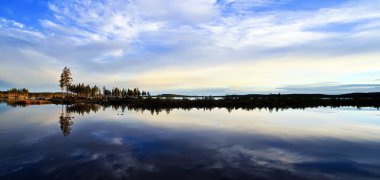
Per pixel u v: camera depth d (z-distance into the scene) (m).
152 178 8.46
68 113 32.56
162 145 13.34
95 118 26.30
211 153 11.71
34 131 17.66
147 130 18.25
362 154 11.64
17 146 12.93
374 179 8.45
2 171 9.05
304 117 27.17
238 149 12.52
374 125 21.03
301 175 8.80
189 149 12.47
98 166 9.67
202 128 19.22
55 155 11.21
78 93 107.44
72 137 15.45
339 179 8.45
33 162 10.13
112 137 15.52
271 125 20.91
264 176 8.70
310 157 11.12
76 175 8.67
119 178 8.43
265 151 12.16
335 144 13.73
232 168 9.53
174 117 27.25
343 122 22.94
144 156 11.13
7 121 23.39
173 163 10.12
